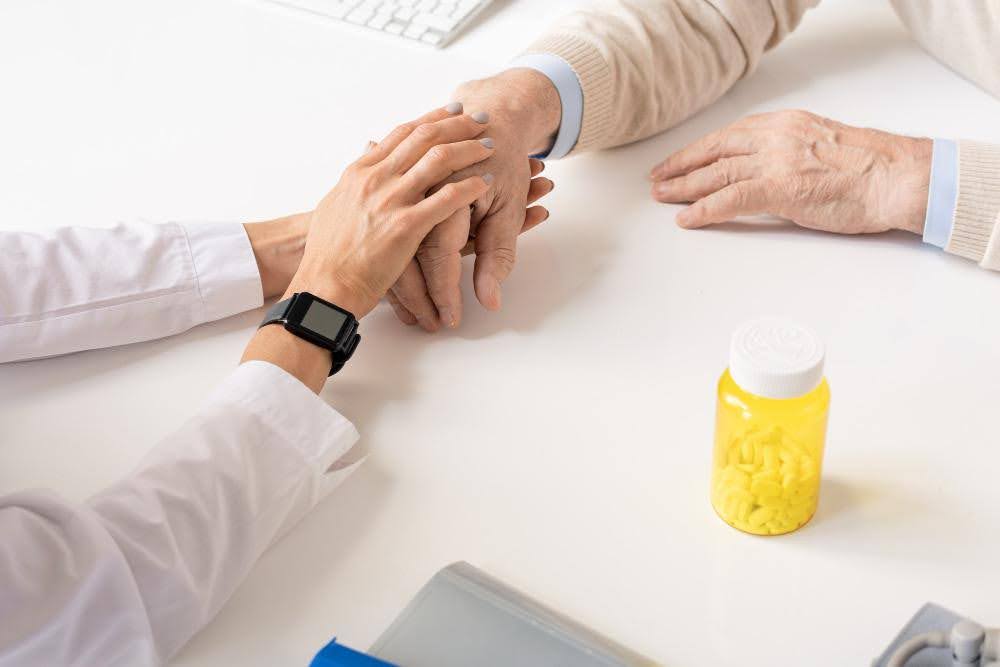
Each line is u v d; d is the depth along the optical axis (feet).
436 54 4.56
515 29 4.65
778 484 2.69
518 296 3.59
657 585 2.72
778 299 3.47
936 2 4.09
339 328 3.23
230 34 4.80
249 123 4.33
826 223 3.67
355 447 3.12
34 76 4.68
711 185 3.80
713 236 3.75
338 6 4.80
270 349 3.19
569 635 2.51
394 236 3.33
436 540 2.86
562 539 2.84
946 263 3.57
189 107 4.43
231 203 3.98
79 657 2.58
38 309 3.43
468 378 3.31
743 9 4.12
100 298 3.46
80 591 2.53
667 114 4.14
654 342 3.37
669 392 3.20
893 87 4.20
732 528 2.83
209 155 4.20
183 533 2.72
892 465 2.94
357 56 4.59
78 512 2.61
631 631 2.63
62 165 4.22
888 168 3.59
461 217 3.46
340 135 4.22
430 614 2.58
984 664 2.28
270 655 2.65
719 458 2.76
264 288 3.67
